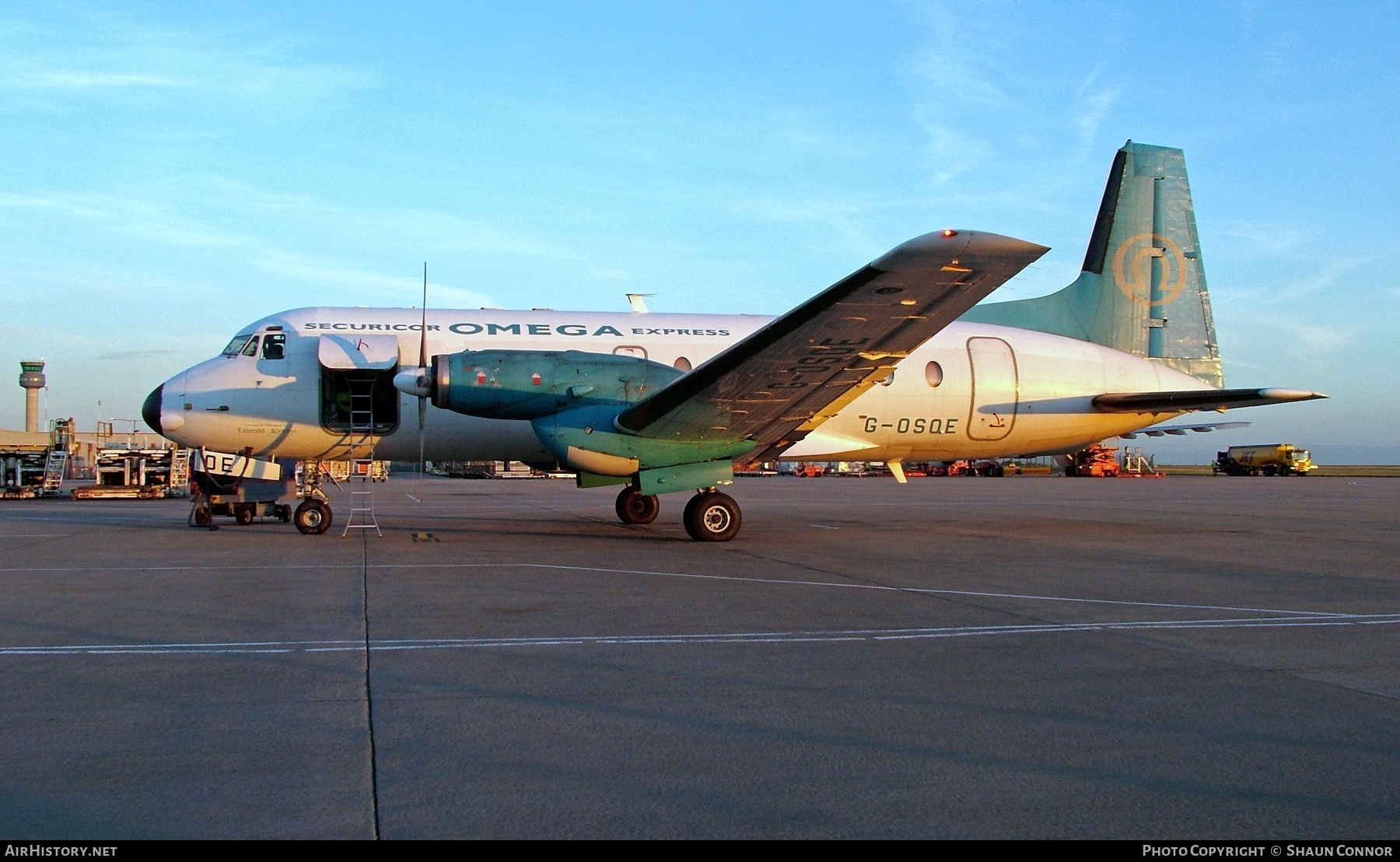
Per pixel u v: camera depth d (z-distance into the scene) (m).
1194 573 10.45
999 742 4.49
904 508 22.72
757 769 4.11
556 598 8.41
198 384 14.83
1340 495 31.91
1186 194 18.16
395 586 9.10
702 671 5.79
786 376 11.97
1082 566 11.00
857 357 11.89
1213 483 46.03
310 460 15.64
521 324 15.45
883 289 10.34
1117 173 17.81
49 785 3.82
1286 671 5.90
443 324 15.25
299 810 3.59
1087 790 3.90
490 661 6.00
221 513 16.78
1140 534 15.60
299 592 8.69
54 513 20.62
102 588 8.90
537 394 13.14
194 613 7.60
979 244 9.45
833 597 8.59
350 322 15.23
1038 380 16.69
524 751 4.29
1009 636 6.93
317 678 5.54
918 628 7.19
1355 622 7.57
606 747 4.36
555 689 5.36
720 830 3.46
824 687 5.45
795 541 13.80
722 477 13.66
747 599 8.45
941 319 11.20
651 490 13.34
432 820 3.52
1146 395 16.67
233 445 15.02
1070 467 60.28
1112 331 17.75
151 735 4.46
